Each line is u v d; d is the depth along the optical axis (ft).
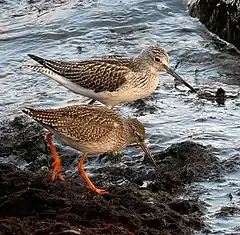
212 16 56.70
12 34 57.82
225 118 43.80
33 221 30.83
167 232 31.01
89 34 57.57
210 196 34.86
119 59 43.29
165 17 60.08
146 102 46.09
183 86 48.80
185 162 37.42
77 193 33.45
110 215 31.48
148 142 40.96
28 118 43.78
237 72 51.08
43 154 40.29
